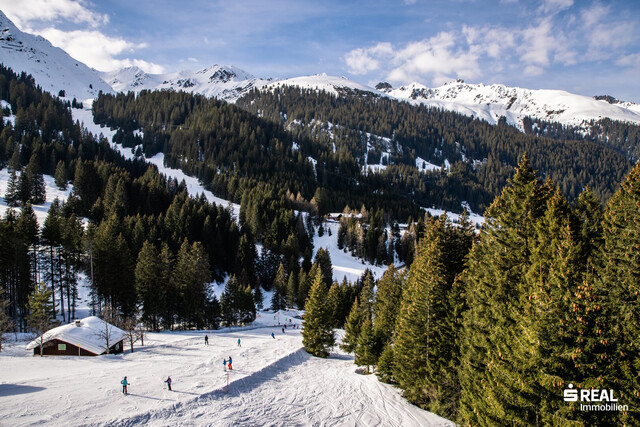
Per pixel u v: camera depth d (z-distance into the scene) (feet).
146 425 82.43
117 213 315.58
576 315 56.39
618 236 68.44
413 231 434.30
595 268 66.54
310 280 307.17
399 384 119.55
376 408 106.83
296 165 653.30
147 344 167.43
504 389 63.16
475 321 83.97
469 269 100.78
